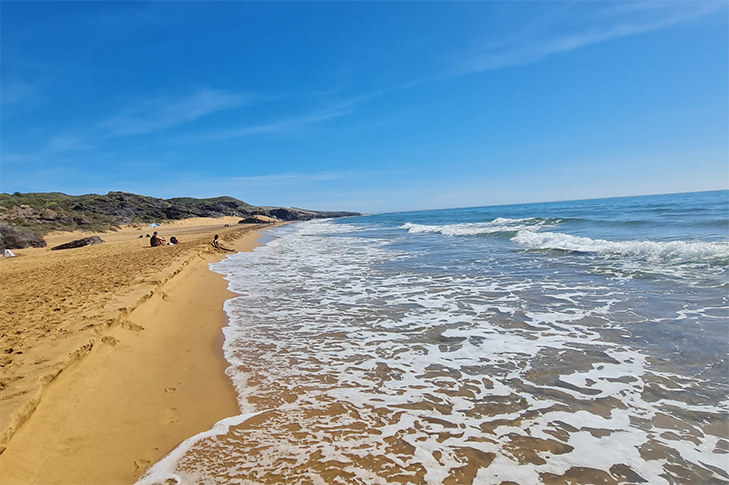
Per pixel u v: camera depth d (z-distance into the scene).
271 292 9.51
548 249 13.42
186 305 8.08
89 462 3.00
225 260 16.75
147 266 11.44
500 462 2.94
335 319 6.95
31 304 7.08
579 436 3.22
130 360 4.95
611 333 5.45
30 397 3.36
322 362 5.01
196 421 3.64
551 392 3.96
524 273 9.91
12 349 4.58
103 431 3.42
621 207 35.88
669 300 6.70
